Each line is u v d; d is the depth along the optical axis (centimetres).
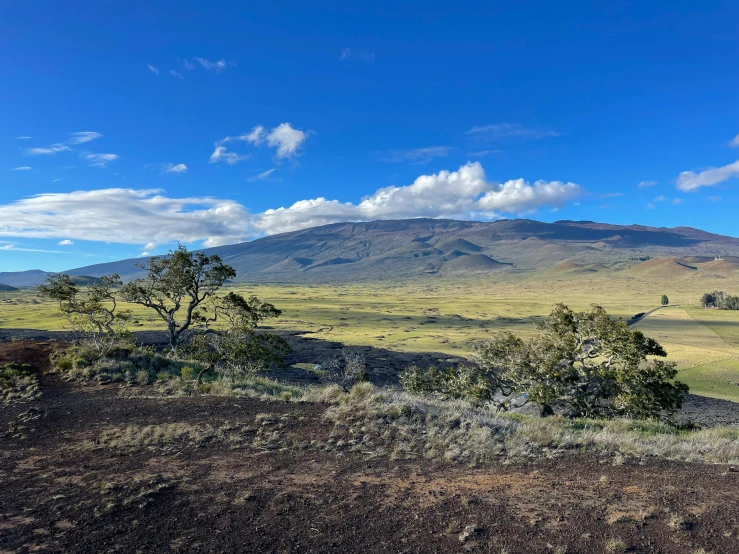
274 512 826
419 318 19438
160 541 730
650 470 1008
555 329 3206
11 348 2556
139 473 1022
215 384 2138
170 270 4041
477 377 3341
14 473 1041
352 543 716
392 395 1731
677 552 660
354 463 1084
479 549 689
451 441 1232
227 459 1116
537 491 892
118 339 3008
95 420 1529
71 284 3222
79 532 760
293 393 2130
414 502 855
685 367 7600
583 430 1480
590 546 684
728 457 1101
